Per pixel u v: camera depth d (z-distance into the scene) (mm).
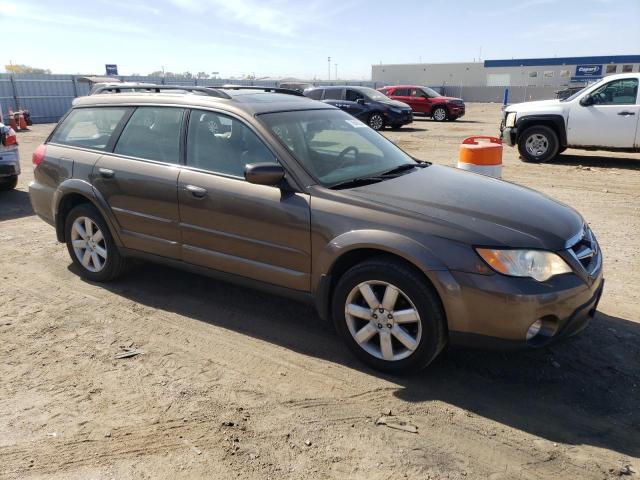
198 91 4422
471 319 3010
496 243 2998
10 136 8273
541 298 2924
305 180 3557
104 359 3584
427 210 3242
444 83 67688
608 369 3438
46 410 3029
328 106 4637
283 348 3732
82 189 4586
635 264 5316
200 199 3900
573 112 11250
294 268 3600
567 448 2723
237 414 2990
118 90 5441
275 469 2572
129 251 4508
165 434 2824
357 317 3430
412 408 3049
